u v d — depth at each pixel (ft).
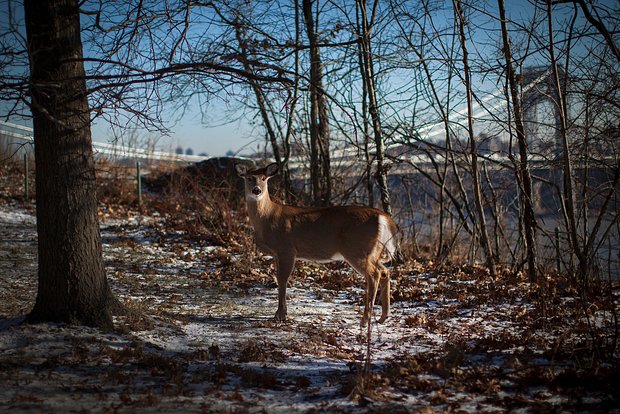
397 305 26.45
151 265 33.19
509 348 18.28
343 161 48.73
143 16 18.35
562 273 31.48
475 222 37.45
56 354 16.16
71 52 18.20
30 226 43.65
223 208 44.70
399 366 15.98
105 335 18.02
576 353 16.80
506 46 30.19
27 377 14.44
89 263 18.70
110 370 15.38
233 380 15.34
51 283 18.39
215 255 36.32
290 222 23.63
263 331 21.11
